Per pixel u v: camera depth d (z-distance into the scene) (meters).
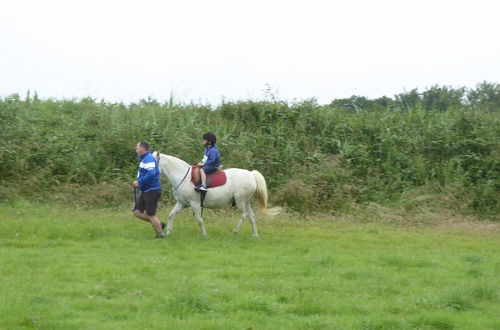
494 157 20.67
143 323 7.69
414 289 9.80
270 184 18.98
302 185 18.06
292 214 17.56
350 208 18.22
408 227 16.94
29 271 9.94
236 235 14.12
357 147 20.61
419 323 8.13
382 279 10.35
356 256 12.33
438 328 8.07
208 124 21.12
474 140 21.20
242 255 11.85
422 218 17.69
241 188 13.85
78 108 22.22
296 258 11.79
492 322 8.23
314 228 15.77
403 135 21.59
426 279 10.49
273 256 11.88
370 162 20.39
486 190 19.27
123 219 15.28
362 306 8.76
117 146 19.05
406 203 18.58
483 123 21.91
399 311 8.66
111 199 17.16
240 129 21.14
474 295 9.41
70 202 16.95
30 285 9.10
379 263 11.67
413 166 20.45
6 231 13.14
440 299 9.05
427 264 11.67
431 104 27.03
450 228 16.98
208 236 13.64
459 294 9.02
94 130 19.97
